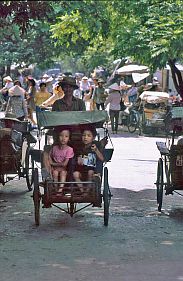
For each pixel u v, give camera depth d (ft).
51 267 24.16
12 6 44.86
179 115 39.60
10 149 38.06
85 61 146.00
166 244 27.91
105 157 32.96
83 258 25.48
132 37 65.31
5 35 111.45
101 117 33.68
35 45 126.41
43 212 34.78
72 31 70.54
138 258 25.55
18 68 135.74
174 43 57.98
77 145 33.17
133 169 50.60
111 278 22.79
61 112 33.83
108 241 28.35
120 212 34.96
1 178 39.11
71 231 30.32
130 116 83.20
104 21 68.59
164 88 111.86
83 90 116.98
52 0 51.72
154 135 78.54
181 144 35.14
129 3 65.57
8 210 35.32
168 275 23.27
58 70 225.97
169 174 34.76
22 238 28.84
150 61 64.18
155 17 60.75
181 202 38.34
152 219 33.35
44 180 31.19
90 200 31.27
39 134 34.58
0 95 104.83
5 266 24.23
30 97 75.25
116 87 80.94
